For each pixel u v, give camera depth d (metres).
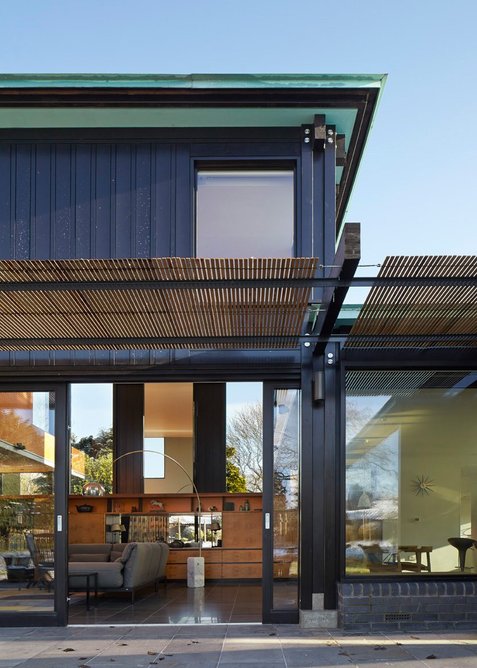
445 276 5.35
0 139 7.79
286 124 7.83
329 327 6.62
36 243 7.68
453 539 7.42
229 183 7.91
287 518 7.45
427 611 7.05
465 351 7.52
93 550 11.56
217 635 6.96
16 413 7.66
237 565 11.90
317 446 7.43
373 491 7.46
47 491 7.56
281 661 5.91
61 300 5.82
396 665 5.73
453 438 7.55
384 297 5.79
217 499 12.90
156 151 7.79
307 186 7.76
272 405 7.58
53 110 7.57
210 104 7.56
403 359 7.51
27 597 7.48
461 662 5.80
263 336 6.88
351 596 7.06
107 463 17.80
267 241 7.82
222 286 5.40
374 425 7.54
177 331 6.85
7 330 6.78
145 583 9.97
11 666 5.81
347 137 8.17
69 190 7.74
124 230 7.69
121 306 6.00
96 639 6.84
